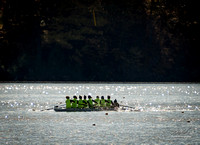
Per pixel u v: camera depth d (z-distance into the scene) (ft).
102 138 551.59
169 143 528.63
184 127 639.76
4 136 559.38
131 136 566.77
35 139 542.57
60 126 637.30
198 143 530.68
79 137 556.51
